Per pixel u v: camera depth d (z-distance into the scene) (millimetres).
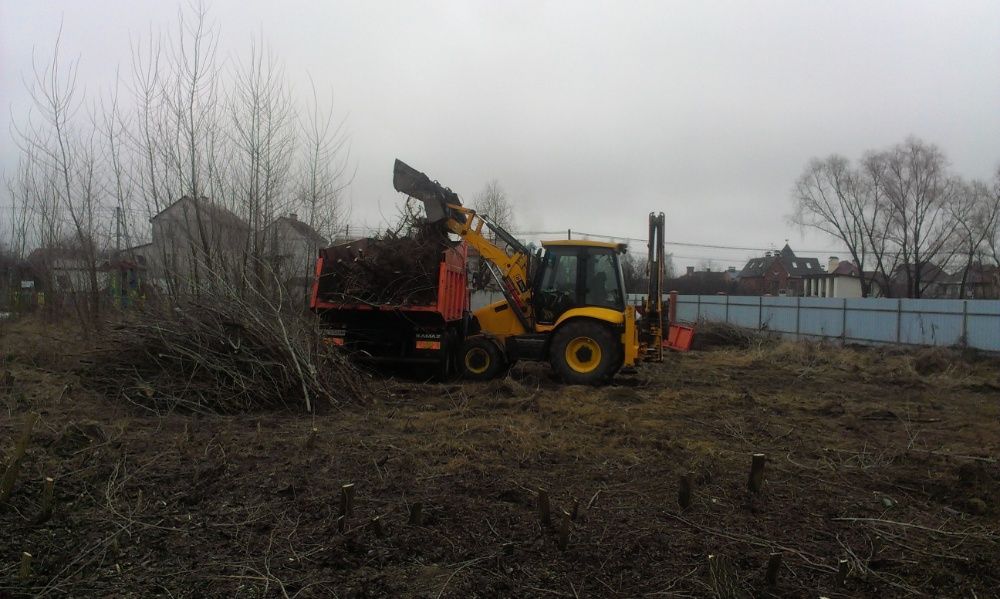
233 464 5180
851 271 56375
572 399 9062
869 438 7457
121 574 3391
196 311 8062
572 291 11125
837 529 4465
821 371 14547
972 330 18625
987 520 4770
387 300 10258
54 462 4887
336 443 5973
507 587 3453
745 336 21422
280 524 4062
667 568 3732
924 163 36188
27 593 3168
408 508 4379
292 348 7777
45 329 12797
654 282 11797
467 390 9461
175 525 4004
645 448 6324
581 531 4156
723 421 7934
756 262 68125
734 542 4129
